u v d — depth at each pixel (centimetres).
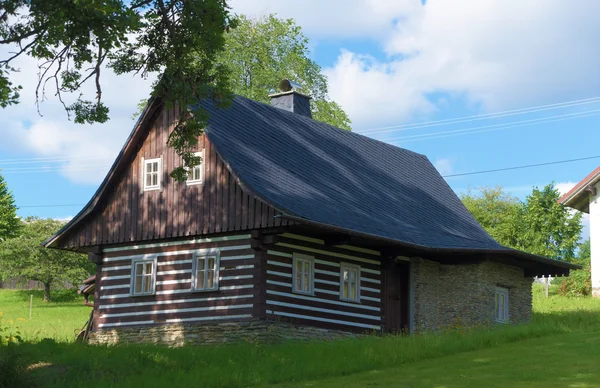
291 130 3331
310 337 2808
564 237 5316
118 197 3070
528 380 1931
